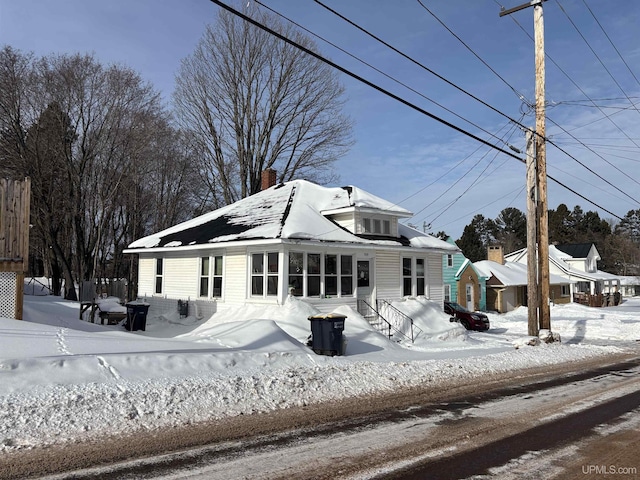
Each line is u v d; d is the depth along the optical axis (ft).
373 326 62.59
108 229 132.26
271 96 130.93
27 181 46.85
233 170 134.21
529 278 62.28
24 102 99.71
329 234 60.49
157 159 125.70
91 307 69.62
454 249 77.56
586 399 31.91
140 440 21.06
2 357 28.86
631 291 260.62
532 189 62.44
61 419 22.59
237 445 20.90
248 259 60.64
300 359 38.88
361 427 24.29
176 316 68.33
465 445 21.53
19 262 45.60
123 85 109.29
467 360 46.24
